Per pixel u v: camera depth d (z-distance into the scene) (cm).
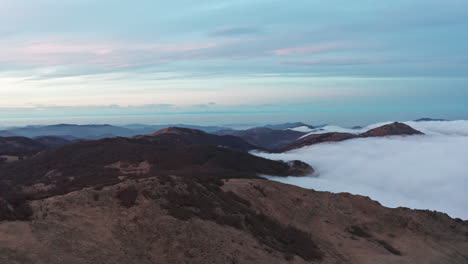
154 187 3150
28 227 2112
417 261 3769
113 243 2253
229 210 3388
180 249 2366
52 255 1895
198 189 3600
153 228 2517
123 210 2708
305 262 2900
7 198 2533
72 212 2534
